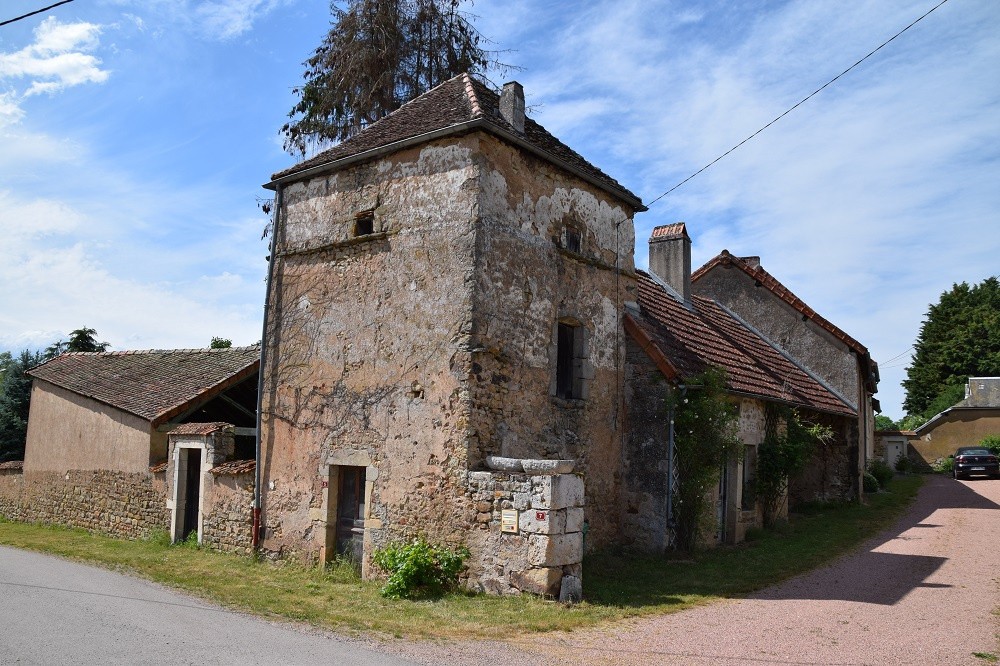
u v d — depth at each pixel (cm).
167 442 1475
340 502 1083
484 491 898
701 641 680
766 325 2223
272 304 1206
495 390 975
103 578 957
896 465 3875
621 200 1288
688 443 1191
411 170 1048
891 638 695
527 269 1048
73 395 1695
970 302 5353
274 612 766
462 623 735
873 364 2275
